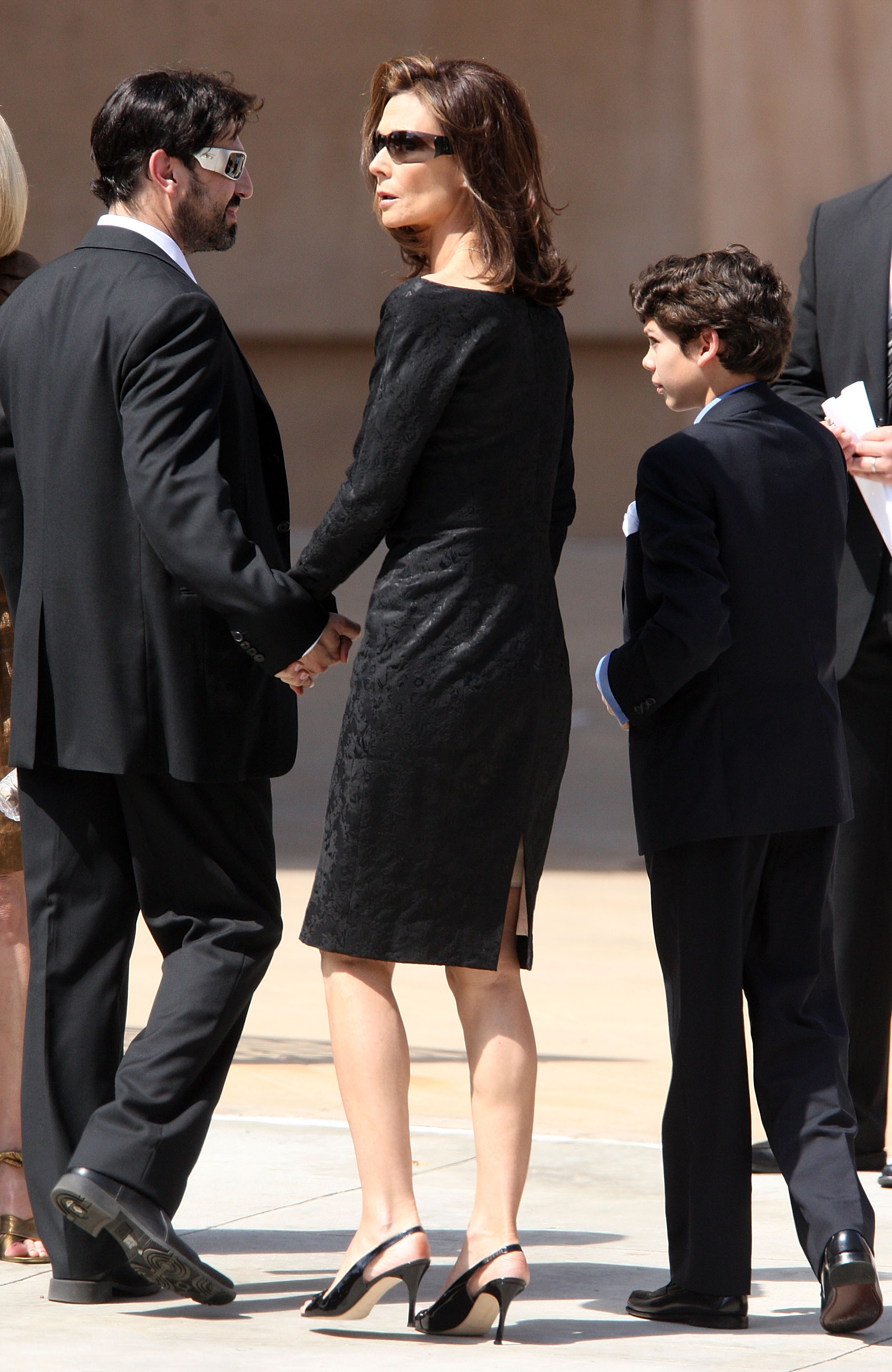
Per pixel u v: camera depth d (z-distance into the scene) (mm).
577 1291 12227
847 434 14281
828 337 15797
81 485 11656
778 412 12094
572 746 49688
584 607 67188
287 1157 15586
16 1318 11500
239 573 11070
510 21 85625
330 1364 10500
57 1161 11766
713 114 84500
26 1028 11977
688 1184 11578
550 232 11594
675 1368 10531
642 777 11711
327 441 90062
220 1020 11539
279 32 87438
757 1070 11680
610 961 25453
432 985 23766
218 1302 11578
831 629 11977
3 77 87750
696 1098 11477
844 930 15680
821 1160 11219
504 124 11297
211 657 11609
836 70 83438
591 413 87562
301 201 88625
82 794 11914
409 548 11148
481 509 11109
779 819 11469
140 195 12016
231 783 11781
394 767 11016
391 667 11047
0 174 13094
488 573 11133
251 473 11852
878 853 15625
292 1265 12719
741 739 11492
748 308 11922
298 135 88188
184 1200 14320
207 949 11711
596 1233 13656
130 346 11438
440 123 11227
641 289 12328
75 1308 11750
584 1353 10836
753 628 11562
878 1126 15719
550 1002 22766
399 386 10906
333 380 89875
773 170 84188
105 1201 11039
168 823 11750
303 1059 19469
